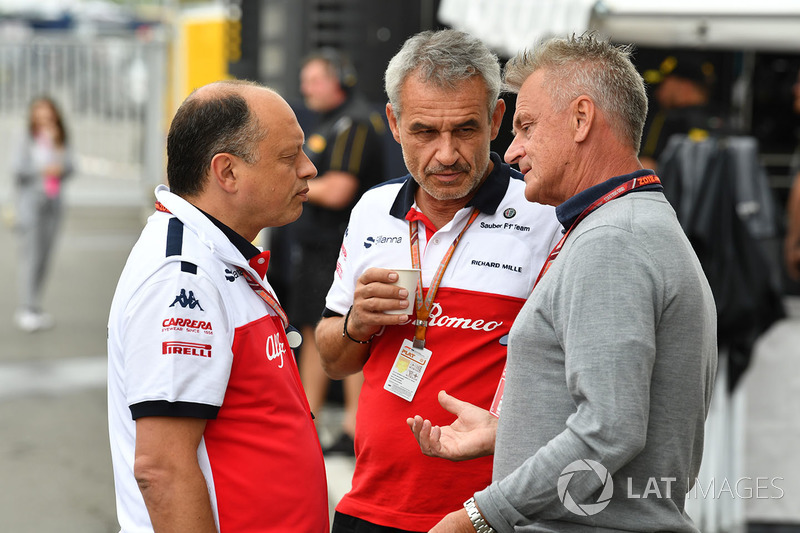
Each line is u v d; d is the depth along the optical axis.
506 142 8.24
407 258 6.77
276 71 17.31
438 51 6.20
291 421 5.69
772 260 12.19
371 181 14.27
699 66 12.72
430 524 6.46
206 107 5.55
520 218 6.60
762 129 14.10
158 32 44.88
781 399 12.57
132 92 43.84
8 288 28.86
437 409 6.44
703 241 10.98
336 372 7.28
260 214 5.69
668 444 4.91
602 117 5.25
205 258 5.40
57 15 62.78
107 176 45.31
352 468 13.41
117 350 5.38
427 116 6.21
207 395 5.20
